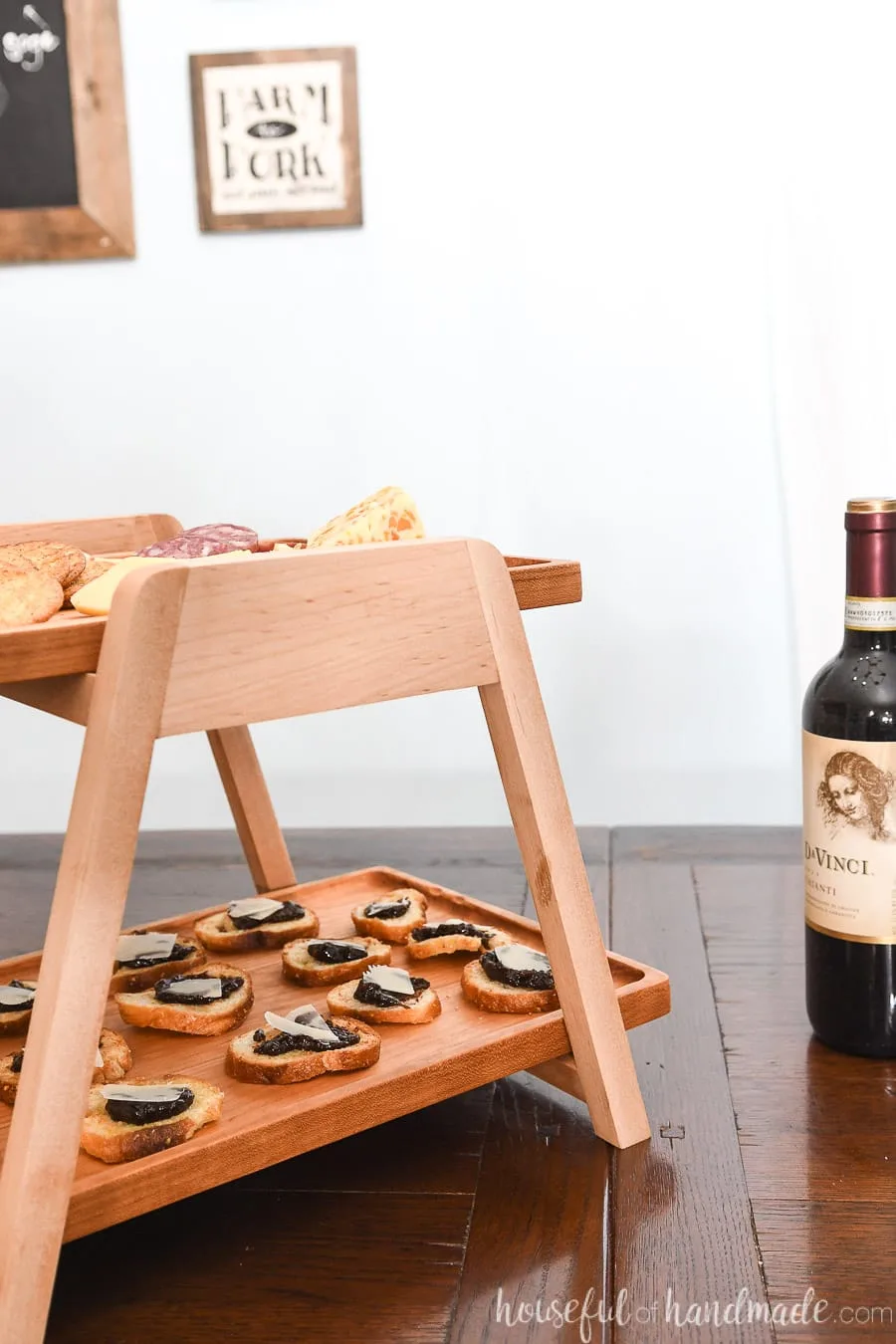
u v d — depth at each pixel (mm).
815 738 823
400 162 1924
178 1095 648
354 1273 627
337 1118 663
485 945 907
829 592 1924
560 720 2055
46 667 579
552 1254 638
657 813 2066
